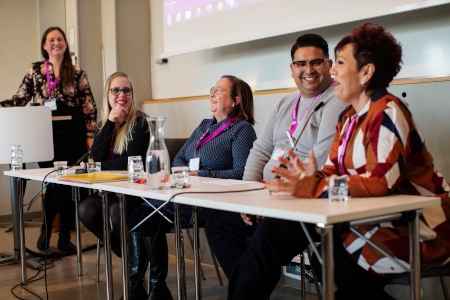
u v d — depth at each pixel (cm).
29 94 443
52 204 412
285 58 368
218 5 400
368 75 180
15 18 602
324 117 235
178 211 233
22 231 332
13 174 317
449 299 213
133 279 281
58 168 294
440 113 262
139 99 489
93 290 322
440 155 263
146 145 317
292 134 249
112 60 492
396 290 277
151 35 497
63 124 429
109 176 253
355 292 186
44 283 339
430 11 284
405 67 299
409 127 174
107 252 249
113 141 322
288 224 198
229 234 253
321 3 329
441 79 261
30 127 360
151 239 266
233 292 198
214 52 425
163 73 482
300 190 167
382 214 148
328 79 246
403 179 180
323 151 229
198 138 304
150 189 204
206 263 382
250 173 257
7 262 387
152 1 494
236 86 294
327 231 139
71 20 513
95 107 445
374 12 290
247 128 283
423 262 171
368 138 172
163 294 267
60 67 432
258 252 197
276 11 357
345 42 186
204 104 411
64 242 419
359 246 174
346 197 160
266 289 197
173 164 309
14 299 308
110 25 492
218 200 167
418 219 162
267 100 354
